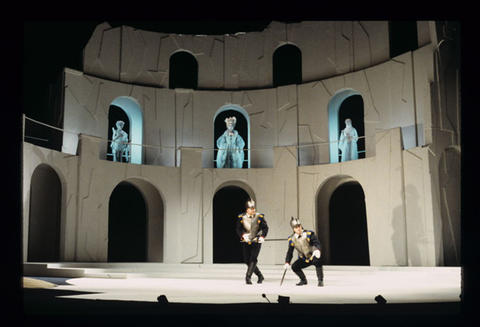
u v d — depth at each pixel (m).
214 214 22.73
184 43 20.62
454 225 15.27
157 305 4.93
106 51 19.33
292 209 18.53
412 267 13.90
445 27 15.61
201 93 20.27
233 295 6.50
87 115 18.33
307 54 20.06
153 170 18.44
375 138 17.27
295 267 9.00
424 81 16.64
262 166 19.86
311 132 19.38
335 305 4.94
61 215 16.19
